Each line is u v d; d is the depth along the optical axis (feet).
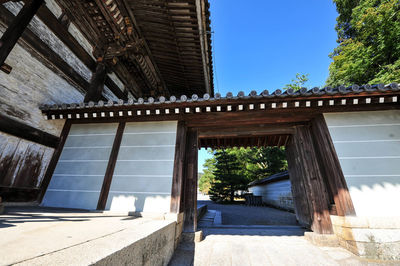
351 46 30.14
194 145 14.46
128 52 20.66
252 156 68.18
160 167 12.96
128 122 15.03
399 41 25.66
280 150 57.21
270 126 14.46
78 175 13.70
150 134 14.20
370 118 12.25
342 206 10.49
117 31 18.89
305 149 13.30
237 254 9.64
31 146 12.90
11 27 10.51
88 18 17.83
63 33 15.92
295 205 17.15
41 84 13.85
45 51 14.23
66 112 13.87
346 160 11.37
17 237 4.80
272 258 9.14
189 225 12.44
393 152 11.23
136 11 17.63
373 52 28.27
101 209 12.21
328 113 12.76
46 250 3.98
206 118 14.08
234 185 56.29
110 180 13.09
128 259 4.92
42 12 14.02
